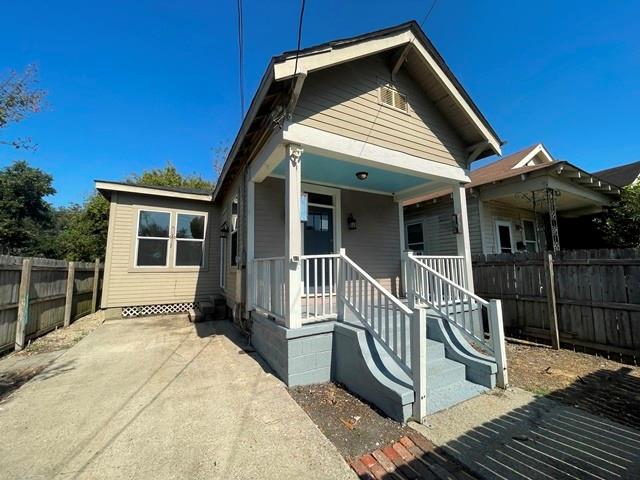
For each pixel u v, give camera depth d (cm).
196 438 232
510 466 201
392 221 707
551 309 490
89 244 1544
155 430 243
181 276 820
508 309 563
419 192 648
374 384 285
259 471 195
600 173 1191
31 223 2528
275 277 394
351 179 589
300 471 195
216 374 365
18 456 208
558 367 397
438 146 519
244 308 544
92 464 200
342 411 275
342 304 376
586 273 461
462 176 547
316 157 459
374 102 447
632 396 309
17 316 480
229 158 559
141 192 767
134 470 195
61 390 321
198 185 2127
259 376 358
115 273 748
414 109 496
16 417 264
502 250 858
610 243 806
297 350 334
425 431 243
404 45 443
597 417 266
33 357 439
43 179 2688
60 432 240
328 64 356
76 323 691
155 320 714
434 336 399
